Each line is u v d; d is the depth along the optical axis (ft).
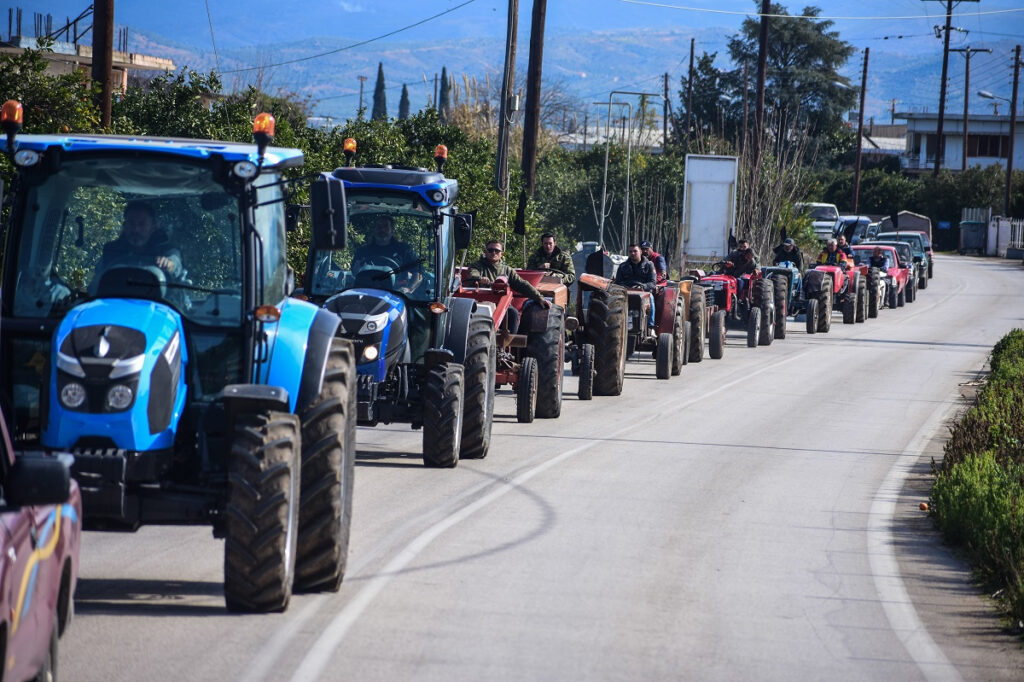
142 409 49.75
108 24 119.96
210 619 52.80
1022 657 54.19
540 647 51.52
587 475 92.73
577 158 403.13
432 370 90.48
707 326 192.03
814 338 230.07
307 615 54.03
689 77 640.17
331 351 60.18
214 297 54.54
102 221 54.60
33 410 53.78
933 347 217.36
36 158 53.36
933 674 51.16
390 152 176.55
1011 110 595.47
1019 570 65.10
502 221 200.23
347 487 59.93
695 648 52.65
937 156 648.79
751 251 214.69
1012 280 420.36
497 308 111.75
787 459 105.29
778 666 50.88
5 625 32.30
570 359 147.64
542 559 66.85
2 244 55.26
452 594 59.00
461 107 403.13
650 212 360.48
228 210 54.60
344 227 55.01
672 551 70.49
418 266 89.51
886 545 75.72
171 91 151.94
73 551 41.19
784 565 68.90
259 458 51.55
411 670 47.73
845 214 642.63
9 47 260.62
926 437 122.21
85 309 51.90
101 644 48.83
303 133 166.50
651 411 131.75
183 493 52.44
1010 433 102.01
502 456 99.30
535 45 218.79
